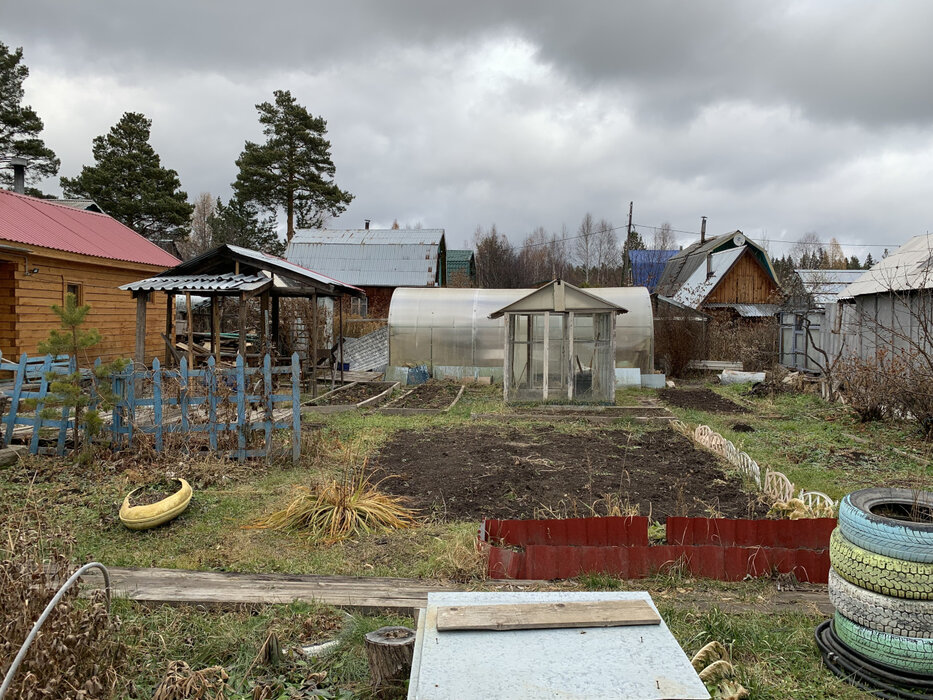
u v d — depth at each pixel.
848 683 3.54
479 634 2.78
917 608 3.37
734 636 3.94
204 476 7.34
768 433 10.87
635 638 2.76
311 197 42.19
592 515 6.32
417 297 18.91
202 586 4.65
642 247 63.78
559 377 14.18
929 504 3.81
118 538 5.72
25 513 5.42
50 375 8.23
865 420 11.69
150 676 3.54
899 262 14.42
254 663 3.62
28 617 3.09
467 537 5.54
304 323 19.08
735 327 23.92
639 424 11.76
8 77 31.02
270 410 8.07
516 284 56.59
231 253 13.44
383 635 3.50
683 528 5.34
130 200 37.72
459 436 10.39
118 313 17.61
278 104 41.56
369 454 9.02
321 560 5.23
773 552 4.90
